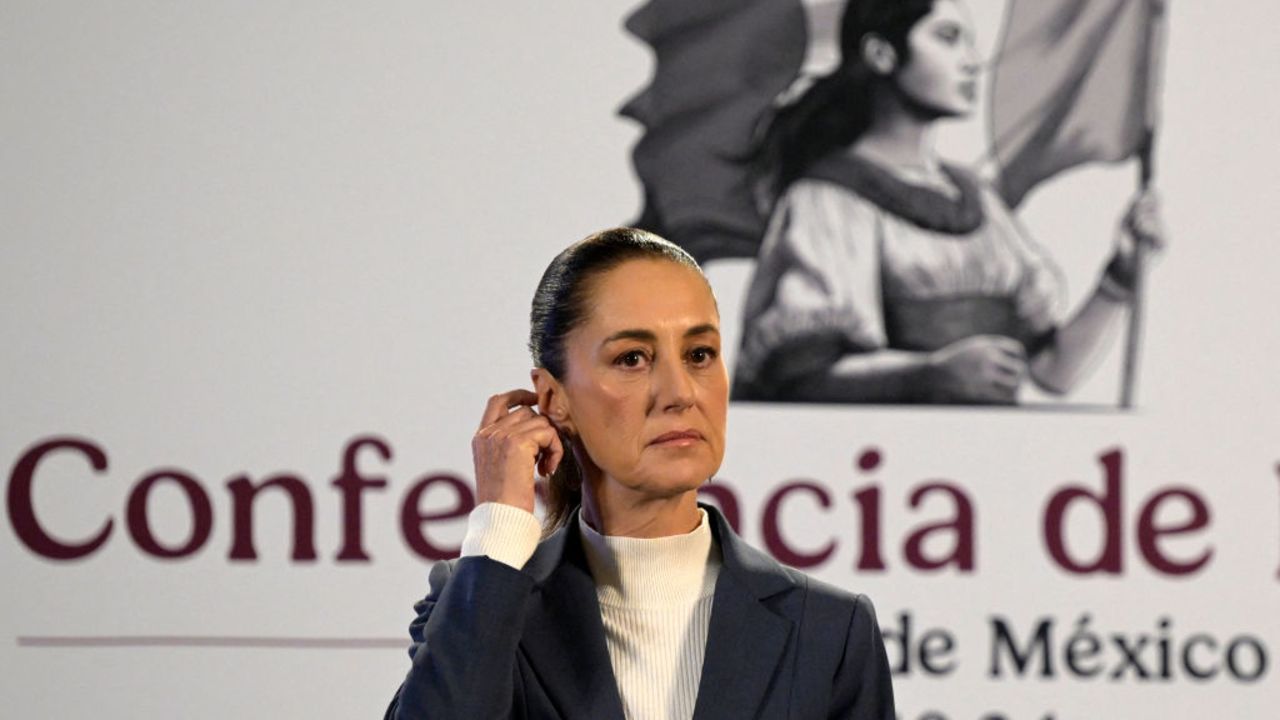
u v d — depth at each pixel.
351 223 11.98
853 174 12.21
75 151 11.84
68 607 11.60
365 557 11.81
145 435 11.74
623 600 5.71
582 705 5.50
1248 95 12.35
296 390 11.86
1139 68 12.32
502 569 5.53
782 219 12.16
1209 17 12.35
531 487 5.74
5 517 11.59
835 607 5.78
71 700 11.57
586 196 12.12
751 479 11.99
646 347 5.54
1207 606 12.09
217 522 11.73
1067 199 12.28
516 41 12.13
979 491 12.09
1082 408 12.16
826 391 12.08
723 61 12.23
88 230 11.81
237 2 12.00
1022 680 11.98
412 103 12.06
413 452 11.90
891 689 5.87
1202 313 12.24
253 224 11.91
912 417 12.09
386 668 11.78
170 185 11.89
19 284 11.73
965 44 12.29
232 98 11.96
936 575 12.01
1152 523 12.11
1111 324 12.20
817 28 12.26
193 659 11.66
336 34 12.05
